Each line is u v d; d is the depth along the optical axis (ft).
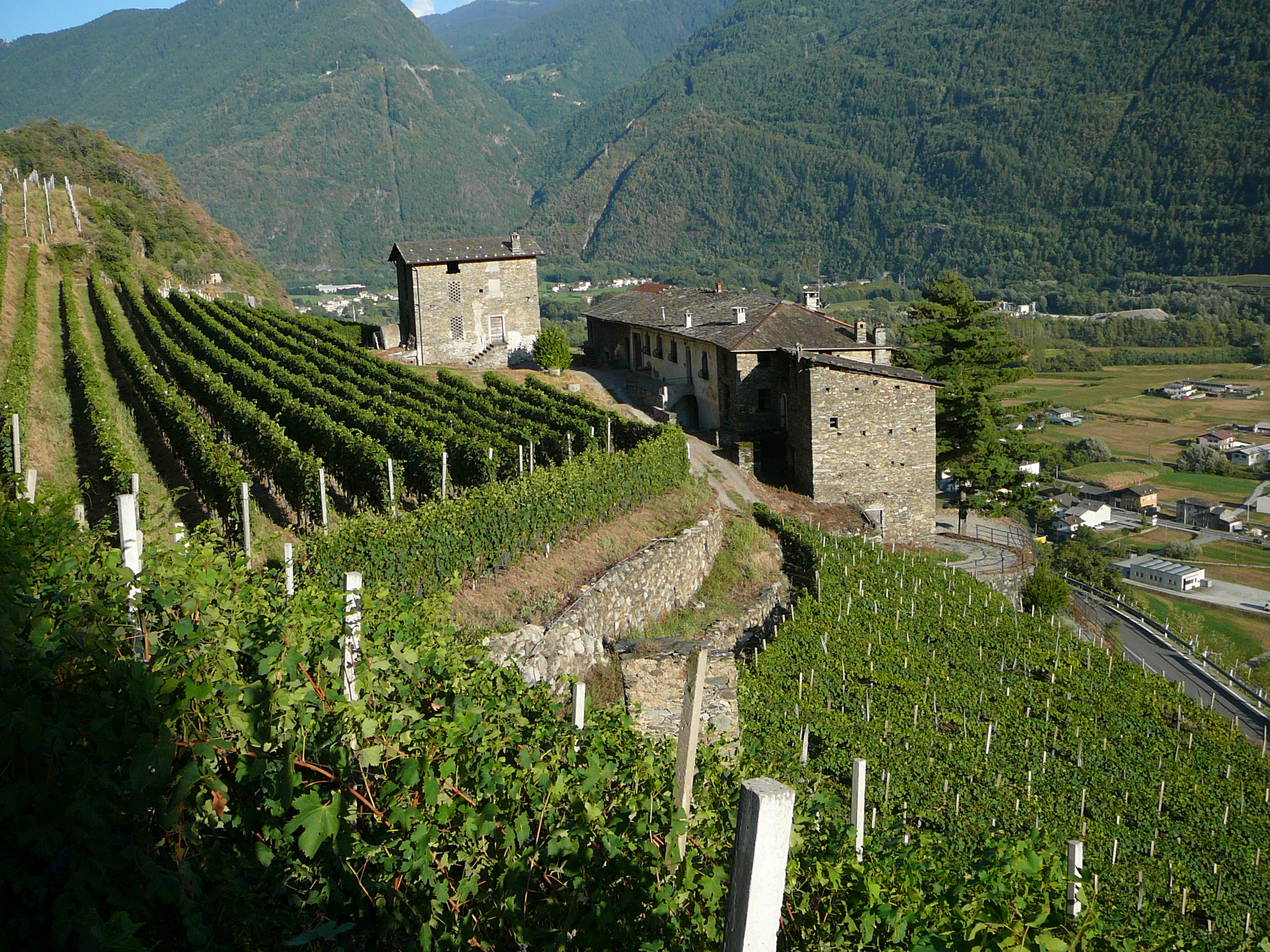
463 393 138.21
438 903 21.33
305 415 101.91
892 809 60.80
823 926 21.29
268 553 66.28
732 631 87.61
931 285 155.12
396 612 31.45
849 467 128.26
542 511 75.97
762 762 52.19
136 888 18.28
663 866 21.83
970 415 146.41
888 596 100.73
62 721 18.72
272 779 21.43
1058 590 119.75
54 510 27.53
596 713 33.09
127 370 140.87
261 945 20.29
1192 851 63.57
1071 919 24.34
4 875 16.66
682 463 109.81
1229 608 226.38
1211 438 392.47
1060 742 75.25
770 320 142.10
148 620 23.22
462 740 23.57
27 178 312.50
